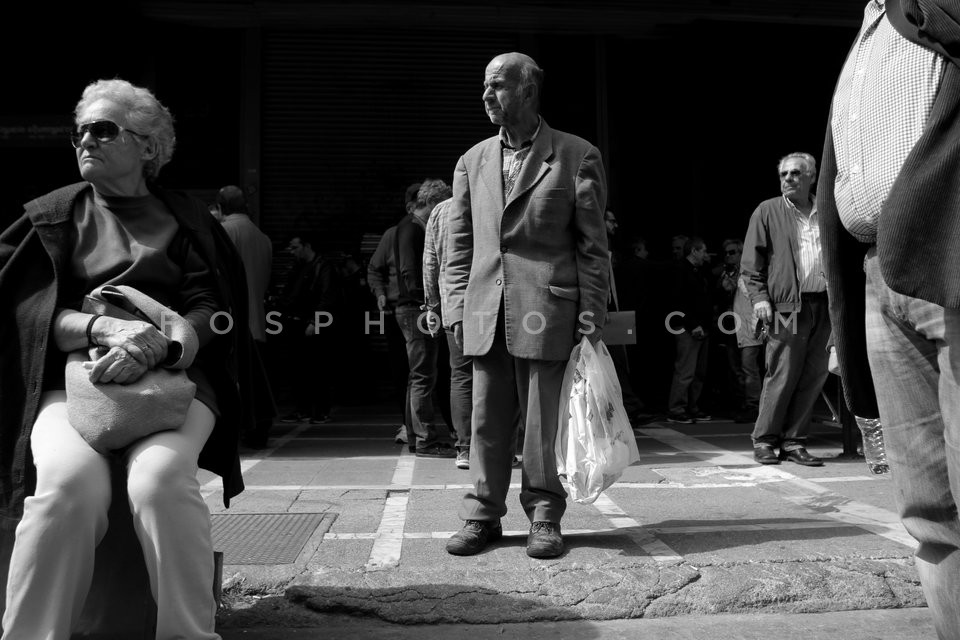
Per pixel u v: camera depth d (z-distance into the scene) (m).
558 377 3.63
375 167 11.16
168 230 2.54
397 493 4.81
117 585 2.46
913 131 2.02
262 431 6.40
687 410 8.88
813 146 11.93
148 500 2.12
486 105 3.69
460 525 4.00
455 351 5.72
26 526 2.08
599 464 3.44
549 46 11.40
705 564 3.27
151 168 2.62
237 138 10.98
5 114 10.66
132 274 2.43
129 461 2.19
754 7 10.19
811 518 4.11
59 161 10.94
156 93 10.82
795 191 5.67
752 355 8.62
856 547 3.49
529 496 3.61
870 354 2.28
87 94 2.52
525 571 3.20
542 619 2.89
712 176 11.80
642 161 11.70
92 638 2.45
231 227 7.29
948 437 2.02
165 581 2.11
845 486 4.95
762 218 5.82
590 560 3.36
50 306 2.30
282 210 11.08
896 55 2.08
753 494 4.75
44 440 2.18
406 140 11.20
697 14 10.45
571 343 3.61
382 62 11.16
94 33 10.51
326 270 8.73
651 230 11.74
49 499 2.08
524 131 3.74
